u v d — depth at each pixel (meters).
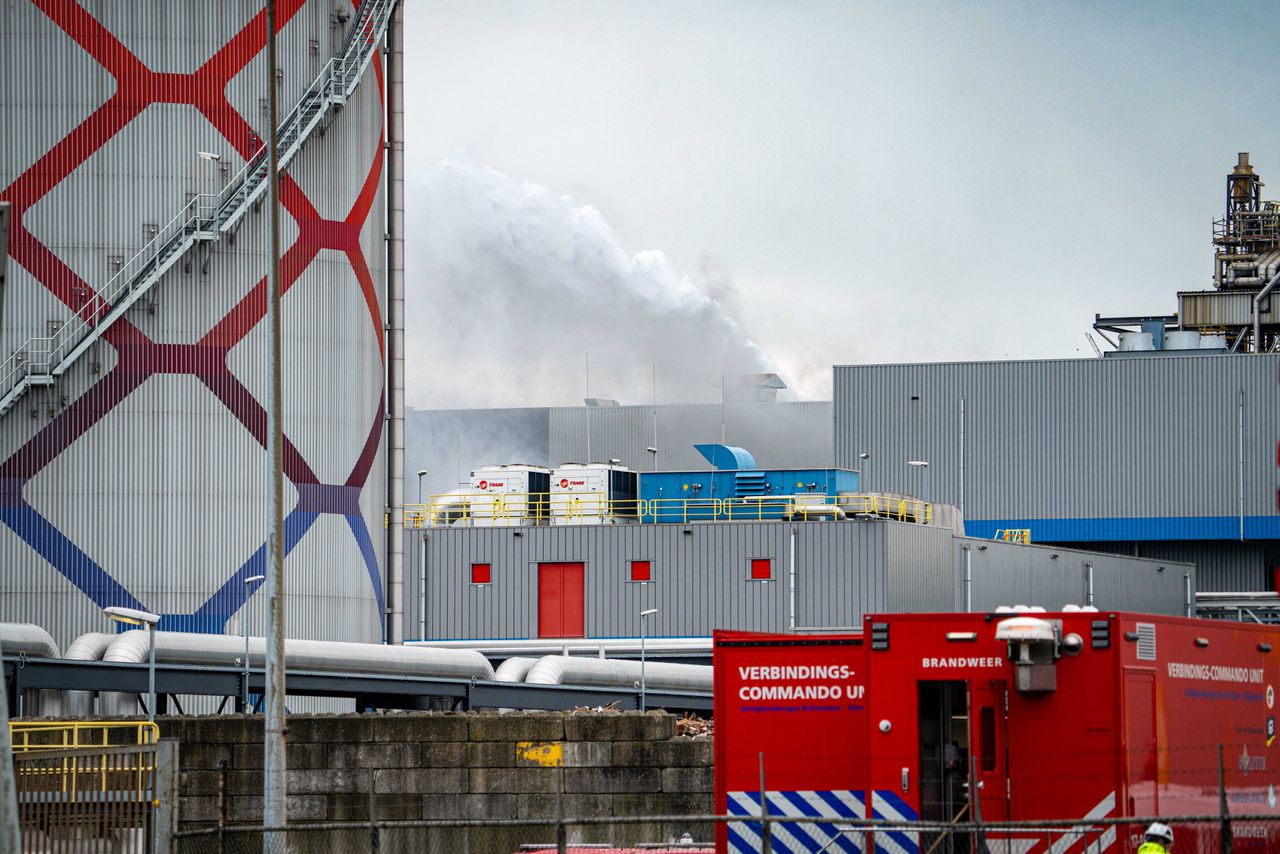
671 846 57.94
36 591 124.38
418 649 115.75
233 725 80.62
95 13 127.50
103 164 126.94
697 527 166.50
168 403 126.94
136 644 104.88
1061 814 46.34
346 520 135.12
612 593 167.62
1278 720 52.47
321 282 133.38
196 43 128.75
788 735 50.22
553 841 79.88
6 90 126.81
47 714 115.00
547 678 120.94
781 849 49.72
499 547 169.50
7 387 124.38
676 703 125.06
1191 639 49.12
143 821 56.94
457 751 80.75
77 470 125.38
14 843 38.09
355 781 80.50
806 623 163.12
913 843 47.19
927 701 47.72
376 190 141.12
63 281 125.88
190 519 126.69
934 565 172.25
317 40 133.12
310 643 110.88
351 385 135.75
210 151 128.25
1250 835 50.53
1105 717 46.38
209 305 128.25
